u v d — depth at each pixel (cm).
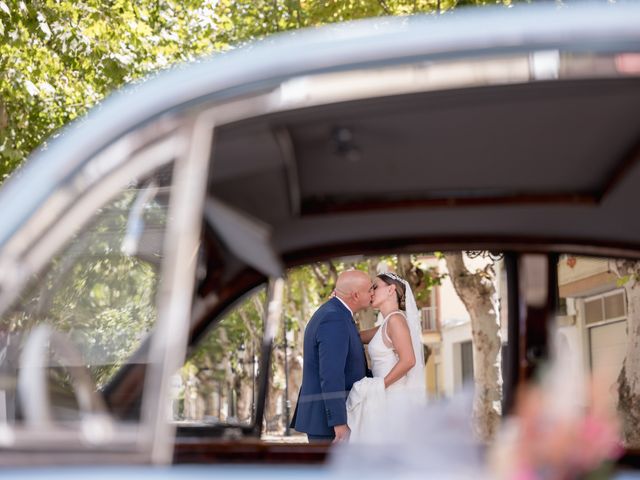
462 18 236
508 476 208
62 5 1677
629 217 300
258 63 228
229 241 286
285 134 245
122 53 1773
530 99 242
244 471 208
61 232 212
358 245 313
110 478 196
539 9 234
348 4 2214
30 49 1648
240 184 266
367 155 265
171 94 222
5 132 1739
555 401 213
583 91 239
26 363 231
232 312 310
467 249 319
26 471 195
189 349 311
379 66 229
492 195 294
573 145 271
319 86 228
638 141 267
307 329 427
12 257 208
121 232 297
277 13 2475
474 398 247
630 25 228
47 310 309
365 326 421
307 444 369
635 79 231
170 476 199
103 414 220
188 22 2422
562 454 208
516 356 330
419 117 247
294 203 279
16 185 215
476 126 259
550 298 325
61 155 216
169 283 211
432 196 290
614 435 216
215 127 231
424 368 361
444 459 218
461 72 229
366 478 209
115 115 220
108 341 341
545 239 315
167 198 273
